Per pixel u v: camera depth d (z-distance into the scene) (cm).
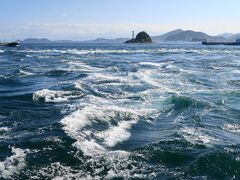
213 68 4309
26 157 1115
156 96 2244
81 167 1062
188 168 1072
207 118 1734
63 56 6519
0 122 1579
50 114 1723
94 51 9038
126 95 2273
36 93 2216
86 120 1524
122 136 1383
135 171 1049
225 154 1155
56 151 1171
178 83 2908
